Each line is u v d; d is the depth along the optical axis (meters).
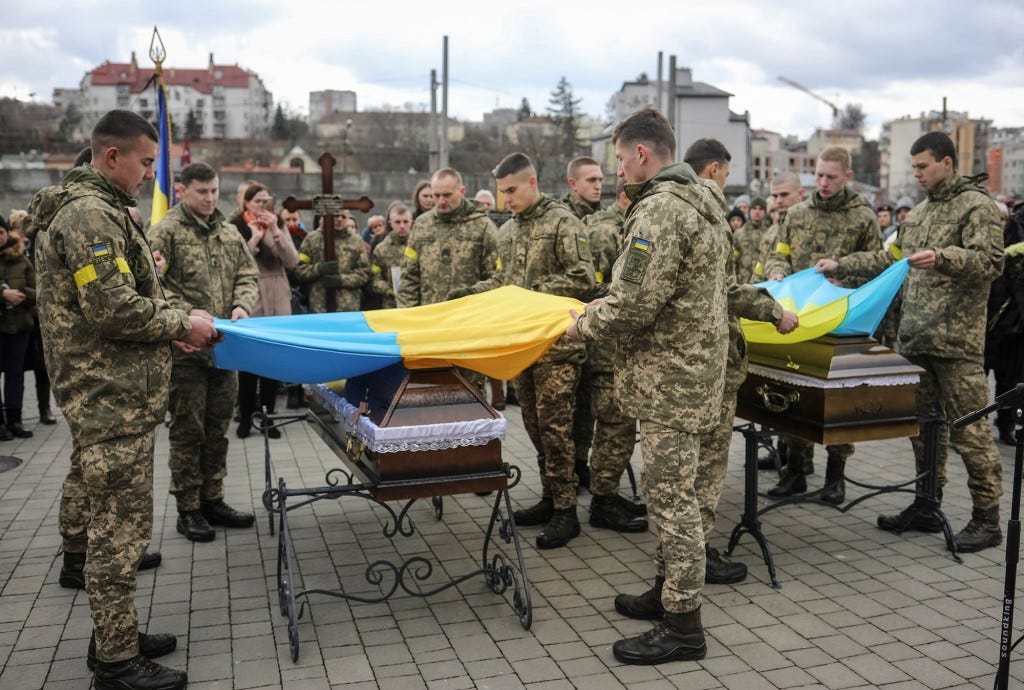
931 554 4.88
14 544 5.15
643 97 61.16
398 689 3.50
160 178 8.10
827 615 4.12
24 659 3.78
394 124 49.25
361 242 9.04
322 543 5.14
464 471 3.90
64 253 3.32
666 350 3.57
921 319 5.13
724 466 4.41
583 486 6.07
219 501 5.43
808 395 4.55
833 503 5.25
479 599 4.35
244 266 5.55
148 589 4.50
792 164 83.81
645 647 3.69
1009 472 6.49
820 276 5.23
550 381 4.94
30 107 54.66
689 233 3.46
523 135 56.78
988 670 3.59
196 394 5.05
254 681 3.57
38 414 8.80
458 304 4.77
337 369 3.92
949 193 5.11
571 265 5.07
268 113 98.62
